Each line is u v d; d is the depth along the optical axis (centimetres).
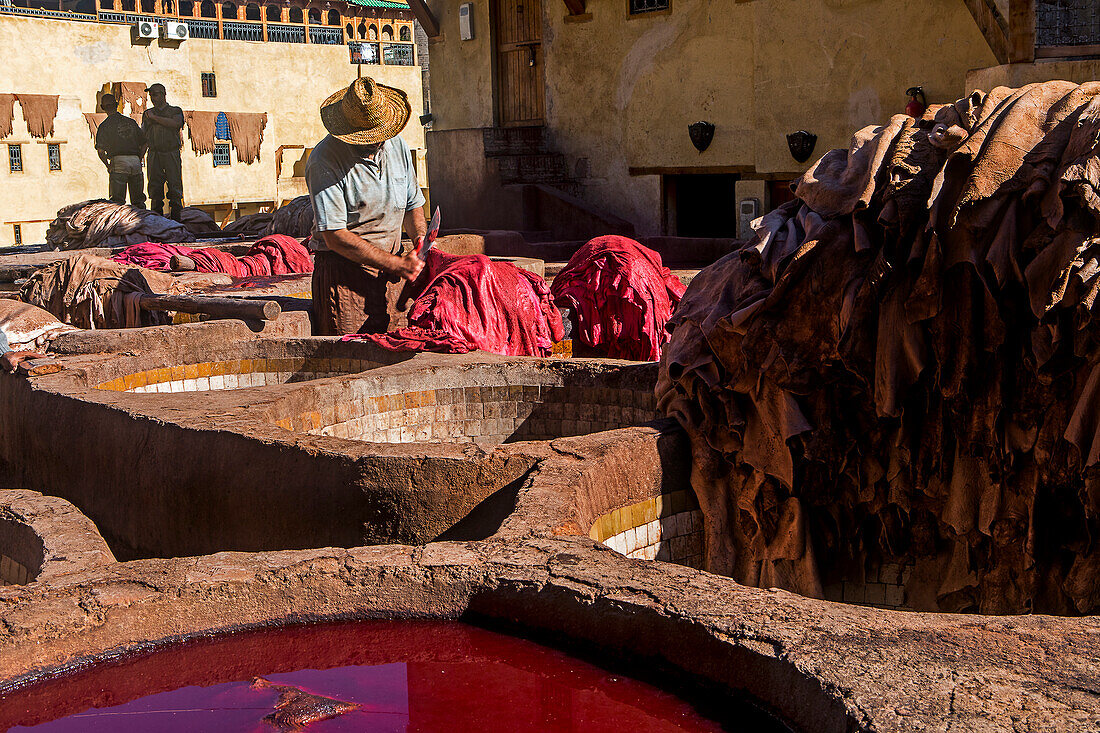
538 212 1981
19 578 464
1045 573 579
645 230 1947
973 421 581
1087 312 515
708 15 1773
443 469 497
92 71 3903
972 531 598
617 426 745
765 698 276
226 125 4259
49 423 662
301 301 1058
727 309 631
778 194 1753
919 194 584
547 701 288
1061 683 251
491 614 341
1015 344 569
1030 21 1232
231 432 543
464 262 913
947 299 576
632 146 1942
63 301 1080
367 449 513
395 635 338
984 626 286
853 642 278
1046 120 577
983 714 238
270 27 4525
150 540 580
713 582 328
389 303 965
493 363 778
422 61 5103
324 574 346
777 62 1680
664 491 604
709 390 621
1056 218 536
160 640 327
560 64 2038
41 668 308
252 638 336
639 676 306
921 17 1498
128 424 596
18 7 3875
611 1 1923
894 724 235
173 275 1174
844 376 604
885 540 621
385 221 942
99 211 1986
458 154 2097
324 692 294
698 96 1816
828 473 616
